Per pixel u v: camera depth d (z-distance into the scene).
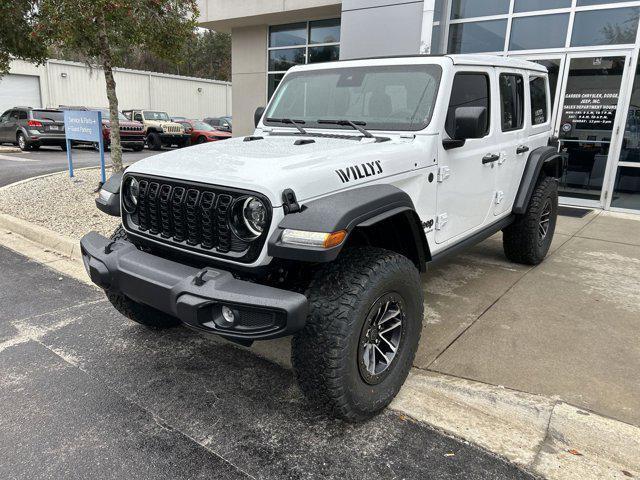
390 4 9.14
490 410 2.83
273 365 3.38
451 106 3.54
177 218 2.72
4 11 8.54
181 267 2.64
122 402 2.93
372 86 3.70
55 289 4.70
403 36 9.12
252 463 2.44
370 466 2.43
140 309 3.55
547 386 3.03
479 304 4.32
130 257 2.81
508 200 4.75
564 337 3.70
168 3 7.57
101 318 4.08
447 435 2.67
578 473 2.39
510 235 5.25
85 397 2.97
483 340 3.64
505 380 3.10
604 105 8.41
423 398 2.96
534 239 5.19
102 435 2.63
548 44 8.73
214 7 13.74
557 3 8.52
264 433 2.67
